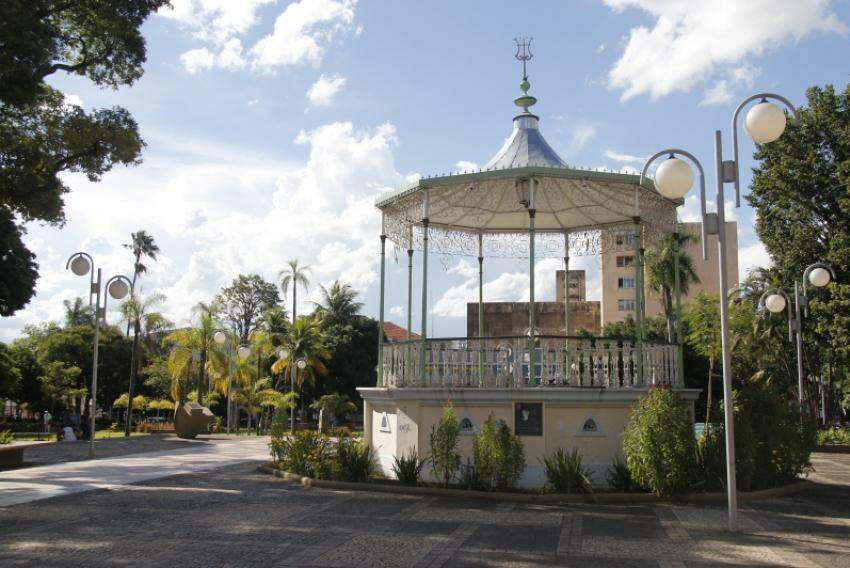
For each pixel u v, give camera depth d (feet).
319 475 47.85
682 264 146.00
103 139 63.31
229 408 142.92
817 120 111.14
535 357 46.03
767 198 119.03
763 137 31.50
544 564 25.71
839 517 35.58
